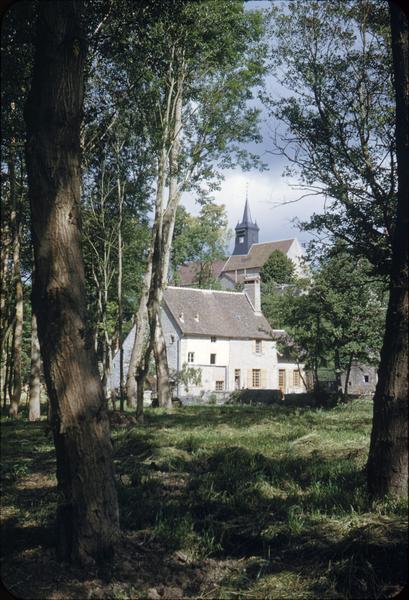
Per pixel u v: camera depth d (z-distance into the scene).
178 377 49.12
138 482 7.57
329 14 17.98
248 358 60.34
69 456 4.77
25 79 7.48
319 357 31.38
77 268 4.88
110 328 24.98
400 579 4.33
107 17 8.91
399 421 5.61
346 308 28.69
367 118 17.47
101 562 4.74
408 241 5.75
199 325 58.38
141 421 17.00
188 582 4.67
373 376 42.62
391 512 5.22
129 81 16.20
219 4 19.31
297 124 17.61
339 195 16.81
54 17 4.95
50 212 4.86
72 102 4.96
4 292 22.39
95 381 4.86
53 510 6.28
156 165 23.81
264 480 7.39
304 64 17.94
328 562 4.66
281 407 28.80
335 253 17.67
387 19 17.55
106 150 21.27
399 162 5.94
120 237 23.20
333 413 19.61
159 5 9.05
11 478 8.41
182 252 56.69
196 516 6.19
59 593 4.34
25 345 39.56
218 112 24.72
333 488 6.41
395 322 5.72
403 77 5.95
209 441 11.09
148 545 5.26
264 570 4.78
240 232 102.62
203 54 21.48
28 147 4.95
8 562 4.81
